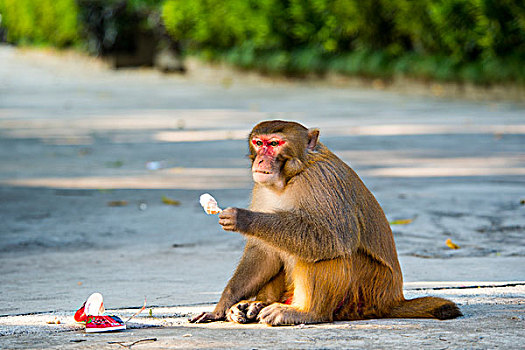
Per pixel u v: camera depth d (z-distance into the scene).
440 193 14.22
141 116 29.97
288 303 7.48
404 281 8.72
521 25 32.22
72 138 23.59
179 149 20.73
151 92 41.88
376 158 18.52
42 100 37.84
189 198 14.09
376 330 6.53
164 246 10.73
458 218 12.21
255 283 7.42
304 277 6.94
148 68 61.09
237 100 36.16
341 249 6.71
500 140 21.44
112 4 60.75
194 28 54.16
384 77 40.25
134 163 18.47
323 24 44.22
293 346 5.99
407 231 11.41
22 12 92.88
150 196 14.36
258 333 6.53
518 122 25.56
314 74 45.09
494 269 9.27
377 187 14.87
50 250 10.54
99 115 30.69
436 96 36.03
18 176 16.78
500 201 13.49
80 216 12.76
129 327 6.87
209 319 7.16
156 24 58.34
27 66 68.50
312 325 6.83
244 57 49.84
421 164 17.64
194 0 53.03
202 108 32.59
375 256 7.02
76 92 42.47
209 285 8.59
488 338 6.17
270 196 7.14
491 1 32.56
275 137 6.88
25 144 22.28
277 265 7.46
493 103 32.38
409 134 22.95
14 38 102.88
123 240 11.12
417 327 6.62
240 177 16.17
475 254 10.10
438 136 22.41
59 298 8.08
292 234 6.64
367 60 41.22
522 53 32.94
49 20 77.94
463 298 7.85
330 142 21.33
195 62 55.75
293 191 6.88
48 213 13.01
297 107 32.16
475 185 15.05
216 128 25.52
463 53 35.44
